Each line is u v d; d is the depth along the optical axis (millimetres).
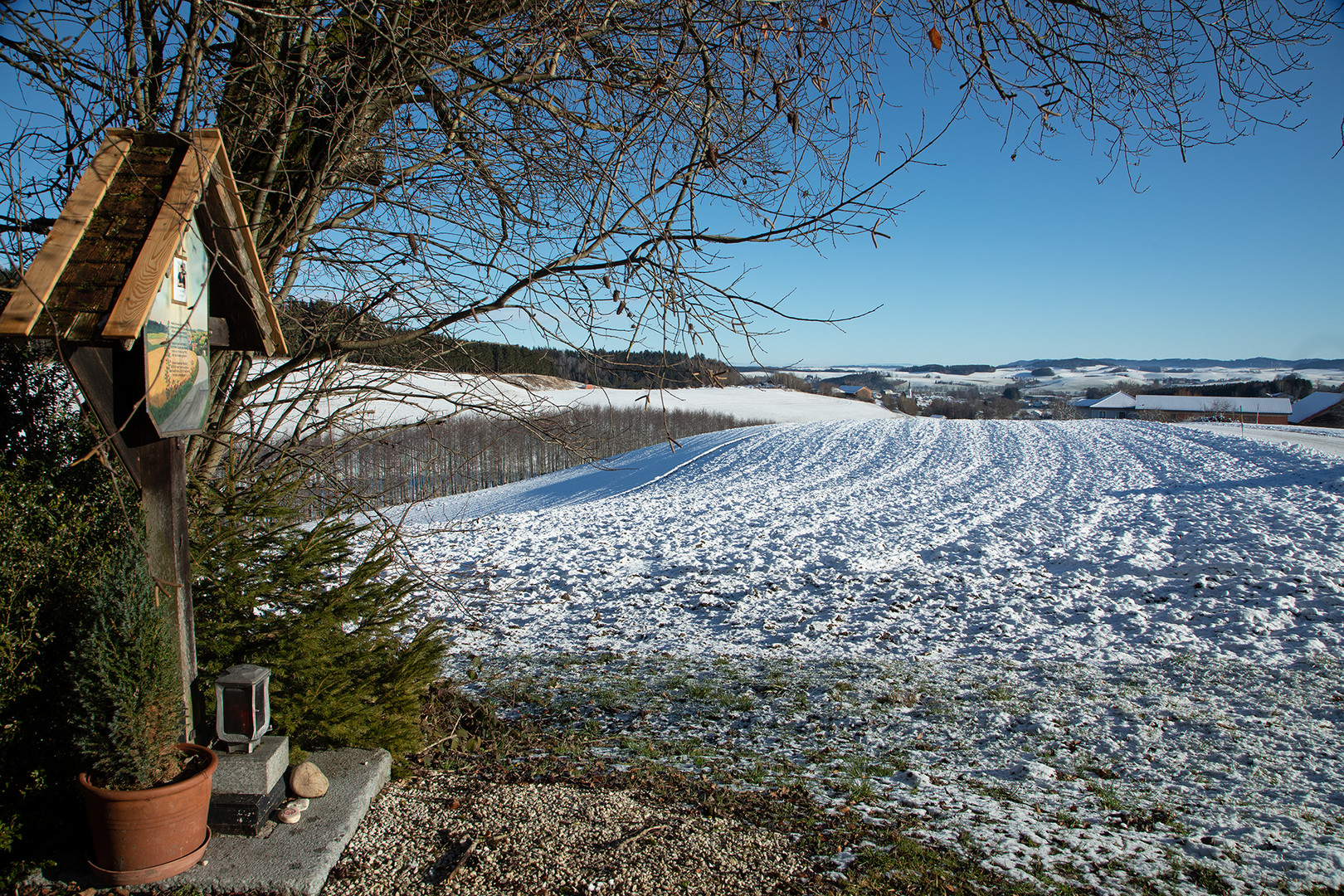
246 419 5527
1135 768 6180
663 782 5371
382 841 4020
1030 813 5195
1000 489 27484
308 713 4484
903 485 29969
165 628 3473
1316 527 16844
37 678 3457
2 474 3645
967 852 4434
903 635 11359
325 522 4820
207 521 4527
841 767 6129
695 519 23047
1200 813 5258
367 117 4852
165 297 3348
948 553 16891
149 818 3314
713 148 3613
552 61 4238
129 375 3227
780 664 9945
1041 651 10305
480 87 4348
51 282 3064
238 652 4336
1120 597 12883
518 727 7035
